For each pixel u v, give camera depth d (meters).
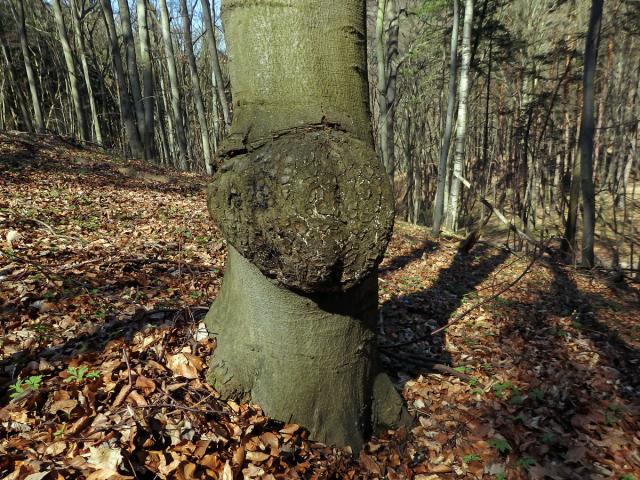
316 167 1.87
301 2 1.95
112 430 1.92
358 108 2.13
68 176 9.94
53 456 1.79
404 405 2.81
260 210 1.90
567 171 20.58
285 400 2.24
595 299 7.05
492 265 8.52
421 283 6.33
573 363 4.05
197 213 7.84
